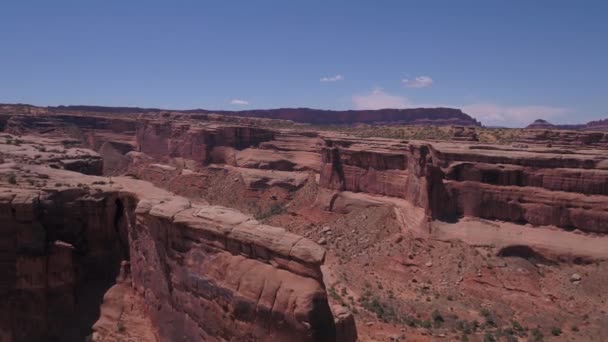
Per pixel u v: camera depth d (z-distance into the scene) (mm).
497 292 45281
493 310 42906
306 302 15031
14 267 20188
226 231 17531
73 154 46469
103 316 20438
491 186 53312
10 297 20078
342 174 77750
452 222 54406
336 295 46000
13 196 20594
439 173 55531
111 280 21906
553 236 49219
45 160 40156
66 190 22094
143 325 20219
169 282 19469
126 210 22234
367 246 60062
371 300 45094
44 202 21172
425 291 47344
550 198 50219
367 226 65875
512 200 52125
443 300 45188
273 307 15625
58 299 20406
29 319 20016
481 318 41750
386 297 46094
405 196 66875
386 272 52375
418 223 56781
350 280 50781
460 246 51281
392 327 39031
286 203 95562
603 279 44250
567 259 47281
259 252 16812
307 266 15625
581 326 39625
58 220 21359
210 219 18219
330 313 15555
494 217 53094
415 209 60281
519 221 51875
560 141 90000
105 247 22391
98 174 43344
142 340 19562
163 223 19719
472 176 54219
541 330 39531
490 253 49625
